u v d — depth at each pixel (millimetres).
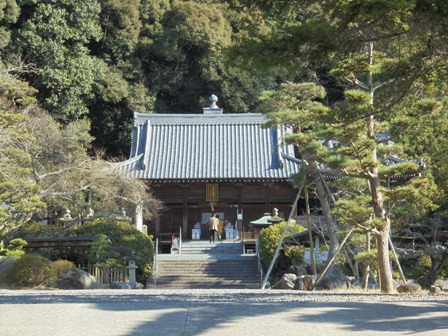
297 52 11320
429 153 28953
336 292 17078
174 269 33344
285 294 15641
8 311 10047
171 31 51938
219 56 52281
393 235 29141
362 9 10547
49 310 10141
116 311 10047
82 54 47219
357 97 14266
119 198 33094
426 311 9992
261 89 52312
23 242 26422
